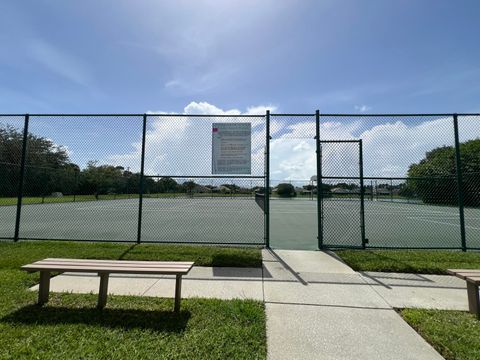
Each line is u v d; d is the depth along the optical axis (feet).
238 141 23.86
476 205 36.83
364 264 17.92
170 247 22.09
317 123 23.98
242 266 17.98
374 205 80.53
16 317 10.44
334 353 8.56
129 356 8.07
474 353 8.52
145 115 24.63
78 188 63.52
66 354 8.13
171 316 10.72
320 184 23.53
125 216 49.65
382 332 9.87
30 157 48.52
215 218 47.57
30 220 43.01
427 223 43.34
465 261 18.78
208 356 8.19
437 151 40.75
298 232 33.01
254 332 9.58
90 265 11.76
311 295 13.32
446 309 11.78
